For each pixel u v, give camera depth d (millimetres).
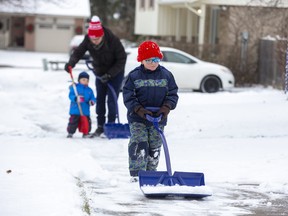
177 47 51719
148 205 11586
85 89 22344
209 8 57625
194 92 43656
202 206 11664
